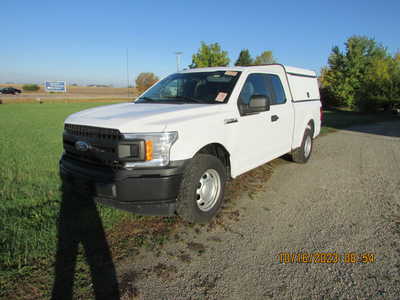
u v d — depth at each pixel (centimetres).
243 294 234
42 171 543
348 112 2714
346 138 1062
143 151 286
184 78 455
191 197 313
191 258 281
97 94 7538
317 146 888
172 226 341
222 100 387
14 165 586
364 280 252
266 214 383
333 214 385
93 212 364
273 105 484
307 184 507
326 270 266
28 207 379
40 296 225
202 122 331
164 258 279
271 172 575
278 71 533
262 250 297
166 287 240
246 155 415
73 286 237
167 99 423
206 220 342
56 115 2039
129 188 284
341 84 2973
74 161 339
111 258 276
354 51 2945
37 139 947
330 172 584
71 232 318
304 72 645
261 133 442
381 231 338
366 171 596
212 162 338
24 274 249
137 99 459
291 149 564
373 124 1634
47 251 282
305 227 348
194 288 240
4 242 296
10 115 2016
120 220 347
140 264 269
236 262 276
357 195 456
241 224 353
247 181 516
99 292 232
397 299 229
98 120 313
